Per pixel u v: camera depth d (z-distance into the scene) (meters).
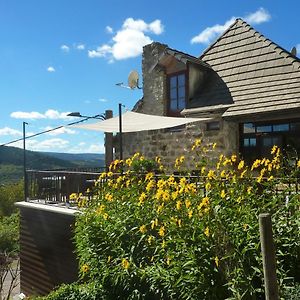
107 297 5.78
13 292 11.58
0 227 19.12
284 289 4.07
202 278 4.35
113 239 5.73
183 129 13.80
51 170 11.30
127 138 15.68
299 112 10.58
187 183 5.50
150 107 15.45
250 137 12.23
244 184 4.98
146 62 15.77
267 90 11.78
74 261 9.20
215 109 12.48
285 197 4.87
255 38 13.62
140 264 5.31
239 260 4.17
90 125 11.10
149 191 5.89
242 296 3.97
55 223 9.96
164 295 4.85
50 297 6.77
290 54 12.35
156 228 5.25
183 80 14.23
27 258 11.08
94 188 8.24
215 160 12.73
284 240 4.43
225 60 13.98
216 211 4.51
